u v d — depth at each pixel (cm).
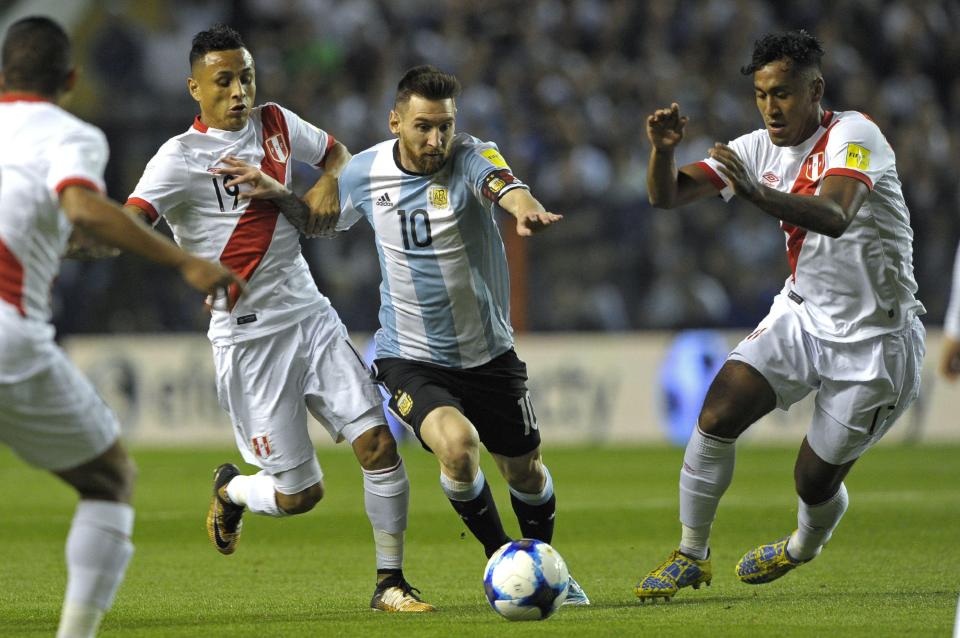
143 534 3059
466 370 2100
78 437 1460
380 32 6931
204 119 2194
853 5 7650
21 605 2069
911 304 2098
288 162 2248
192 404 5606
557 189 6328
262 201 2183
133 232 1394
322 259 5853
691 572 2086
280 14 7019
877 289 2052
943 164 6862
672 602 2062
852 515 3309
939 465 4734
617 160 6619
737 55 7338
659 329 6034
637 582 2312
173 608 2036
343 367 2173
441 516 3366
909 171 6675
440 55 6888
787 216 1838
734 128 7006
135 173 6394
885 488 3981
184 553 2747
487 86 6844
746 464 4781
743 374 2061
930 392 5769
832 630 1748
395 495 2052
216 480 2405
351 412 2128
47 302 1481
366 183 2091
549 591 1789
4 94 1496
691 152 6756
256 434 2219
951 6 7862
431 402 2012
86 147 1430
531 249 5834
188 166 2159
